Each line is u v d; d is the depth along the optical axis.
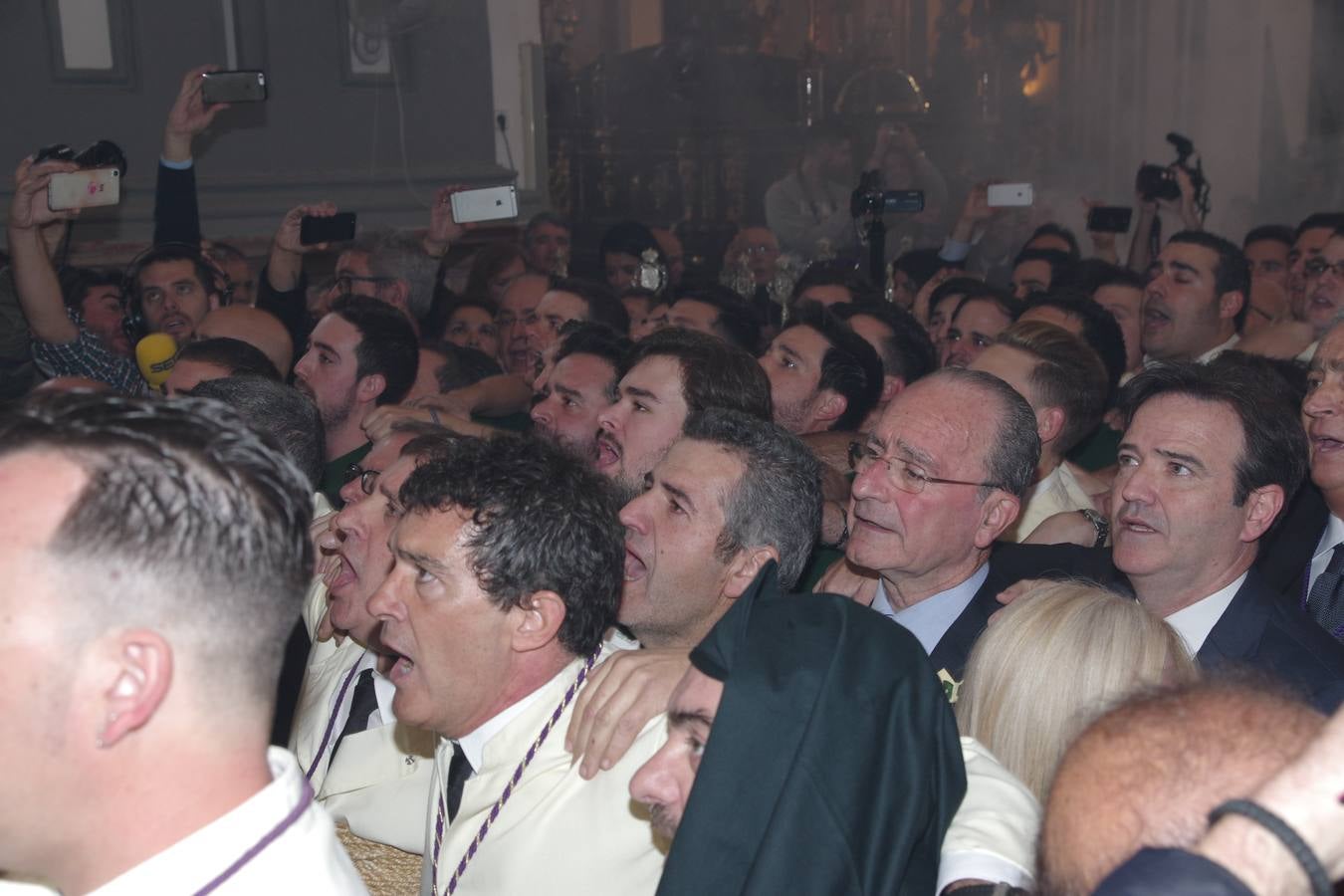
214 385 2.72
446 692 1.61
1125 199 11.60
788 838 1.15
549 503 1.57
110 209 6.65
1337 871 0.70
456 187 4.98
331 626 2.40
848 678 1.22
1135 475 2.10
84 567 0.85
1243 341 4.21
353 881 0.99
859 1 10.21
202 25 6.96
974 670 1.65
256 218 7.20
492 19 8.00
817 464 2.09
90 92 6.66
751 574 2.00
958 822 1.24
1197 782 0.80
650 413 2.64
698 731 1.26
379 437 2.91
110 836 0.89
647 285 5.93
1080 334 3.77
